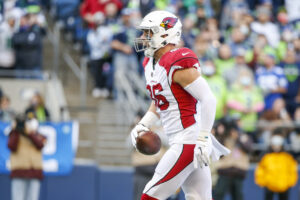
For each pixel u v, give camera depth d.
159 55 16.50
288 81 41.38
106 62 44.12
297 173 37.19
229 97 38.28
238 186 33.72
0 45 42.53
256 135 38.38
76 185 36.12
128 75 40.75
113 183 36.59
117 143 39.09
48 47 50.81
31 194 33.72
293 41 44.34
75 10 51.72
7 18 43.22
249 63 41.41
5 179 35.41
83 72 43.84
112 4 44.62
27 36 42.59
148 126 17.72
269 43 45.47
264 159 34.75
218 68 39.22
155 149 16.69
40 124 35.28
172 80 15.94
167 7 44.56
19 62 42.81
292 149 37.62
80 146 38.75
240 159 33.62
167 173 16.27
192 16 46.34
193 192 16.75
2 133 34.94
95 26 44.38
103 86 44.66
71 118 41.59
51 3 56.03
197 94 15.74
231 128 33.50
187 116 16.20
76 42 51.09
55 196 35.78
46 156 35.12
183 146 16.20
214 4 50.34
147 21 16.42
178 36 16.56
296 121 39.00
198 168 16.50
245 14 47.81
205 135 15.67
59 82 45.47
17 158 33.50
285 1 50.56
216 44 41.81
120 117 40.91
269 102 40.19
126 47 41.09
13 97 42.28
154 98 16.72
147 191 16.50
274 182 34.47
